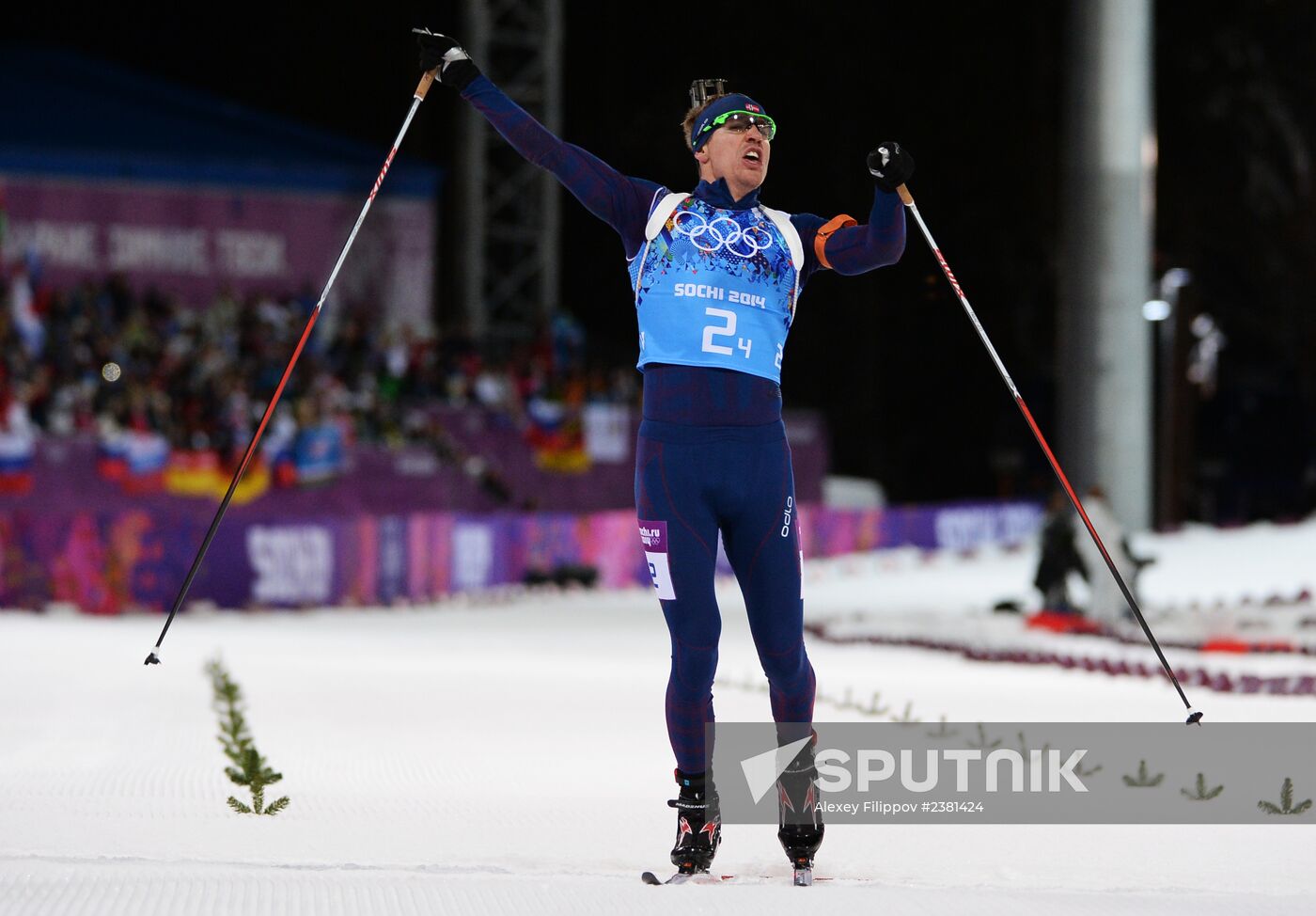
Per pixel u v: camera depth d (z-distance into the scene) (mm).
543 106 100750
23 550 68625
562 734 26641
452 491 90188
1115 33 69875
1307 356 135750
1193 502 140125
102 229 94562
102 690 34250
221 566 71500
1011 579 82438
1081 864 15742
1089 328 71562
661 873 14703
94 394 81688
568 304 143875
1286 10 130250
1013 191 138875
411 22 138250
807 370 145375
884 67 141625
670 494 14578
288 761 23156
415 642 52094
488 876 14188
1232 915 12617
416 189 101312
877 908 12750
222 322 90312
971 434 148500
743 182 14969
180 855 15156
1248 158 132750
